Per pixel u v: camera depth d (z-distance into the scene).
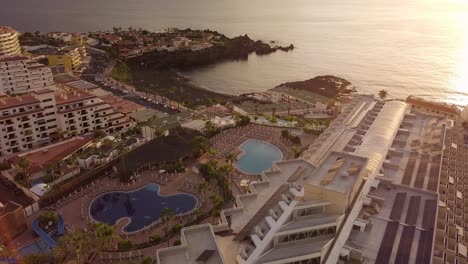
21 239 121.19
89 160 166.00
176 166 162.00
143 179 156.88
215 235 100.00
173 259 84.00
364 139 147.00
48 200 140.00
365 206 99.88
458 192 120.75
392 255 82.50
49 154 167.50
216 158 176.00
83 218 131.50
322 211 95.94
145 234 123.69
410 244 85.62
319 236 90.81
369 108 182.75
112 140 184.38
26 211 132.50
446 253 92.38
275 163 141.00
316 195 97.62
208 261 82.56
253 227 101.75
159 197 144.88
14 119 177.62
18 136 180.62
